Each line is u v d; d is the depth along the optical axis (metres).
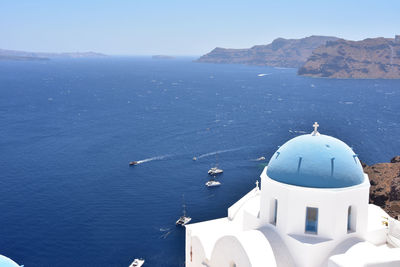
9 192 76.94
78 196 75.12
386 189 59.97
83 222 64.38
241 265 20.45
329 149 21.19
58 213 67.75
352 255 17.55
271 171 22.22
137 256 54.44
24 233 60.53
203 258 25.94
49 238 59.12
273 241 20.84
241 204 32.22
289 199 20.55
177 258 53.81
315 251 19.81
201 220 65.44
